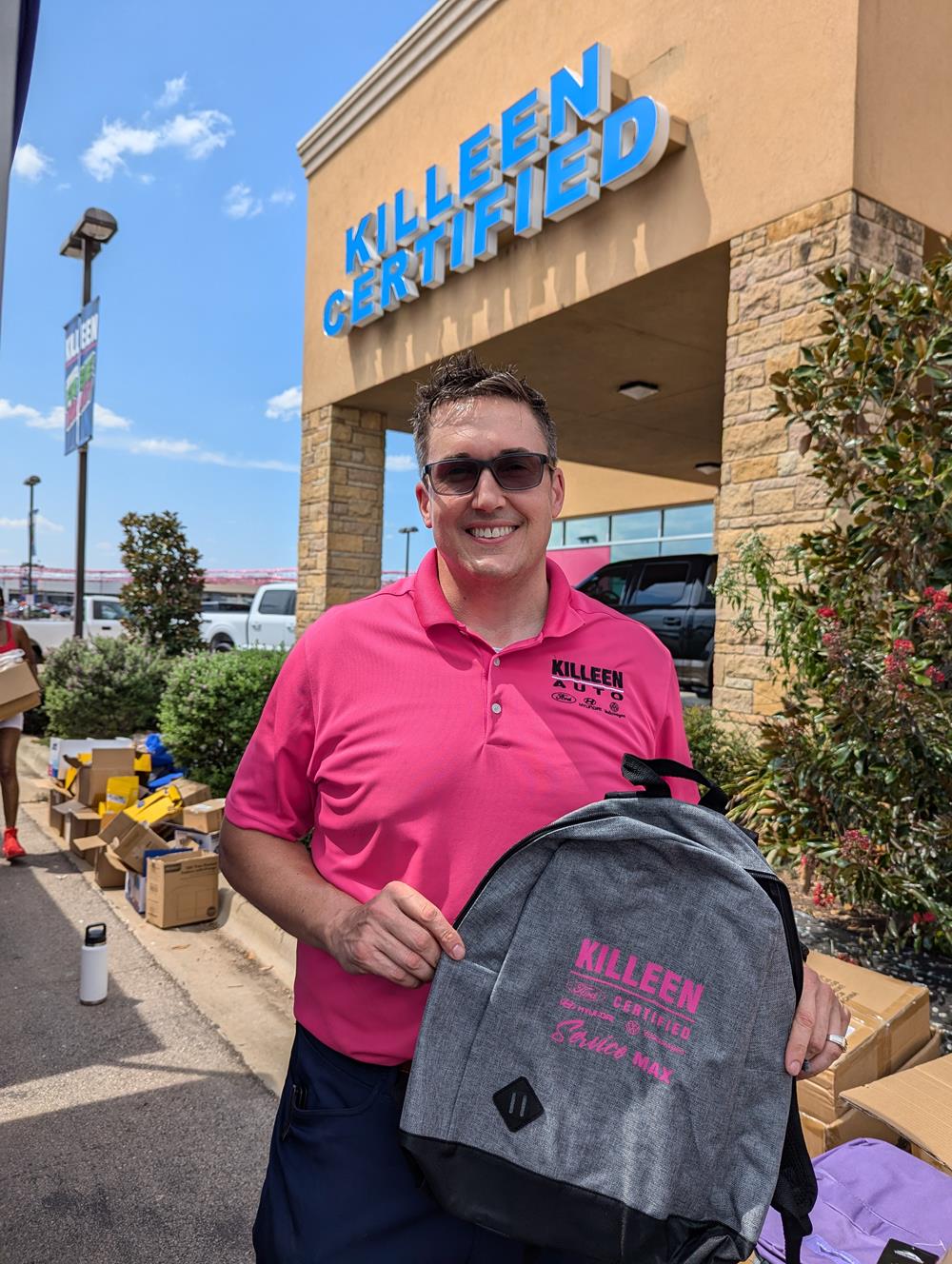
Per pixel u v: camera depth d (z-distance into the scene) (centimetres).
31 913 466
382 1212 123
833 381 345
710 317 643
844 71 458
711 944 109
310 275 931
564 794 128
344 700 135
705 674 894
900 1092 186
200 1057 319
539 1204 107
